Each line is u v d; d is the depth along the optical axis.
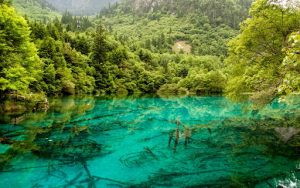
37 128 22.72
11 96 31.89
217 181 12.78
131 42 173.12
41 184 12.02
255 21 22.12
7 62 27.88
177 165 14.95
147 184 12.43
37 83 43.59
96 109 37.66
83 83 65.50
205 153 17.28
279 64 20.56
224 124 27.16
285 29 20.97
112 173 13.66
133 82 87.94
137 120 29.67
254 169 14.39
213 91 89.00
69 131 22.39
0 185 11.80
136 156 16.55
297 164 15.11
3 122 24.25
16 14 29.84
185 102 56.00
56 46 62.66
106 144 19.05
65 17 197.12
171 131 24.00
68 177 12.92
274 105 40.62
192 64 142.75
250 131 23.58
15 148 16.97
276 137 21.39
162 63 133.62
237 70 26.05
